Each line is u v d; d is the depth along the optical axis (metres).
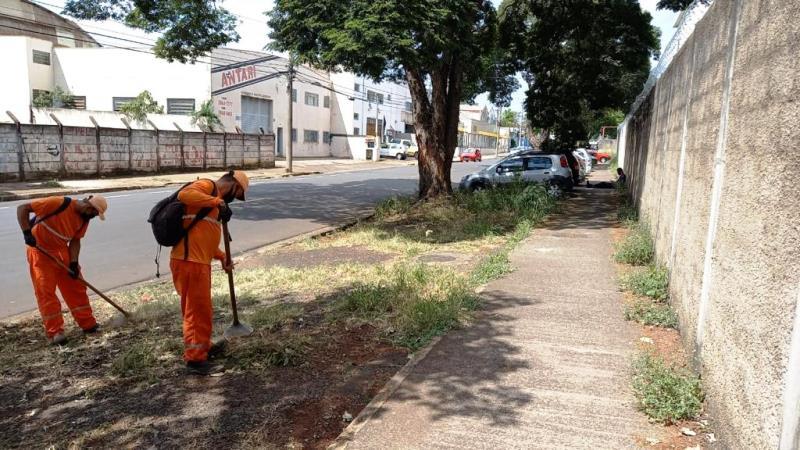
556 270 7.54
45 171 22.41
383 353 4.91
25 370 4.77
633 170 15.80
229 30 15.02
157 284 7.67
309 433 3.65
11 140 21.09
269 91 43.38
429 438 3.43
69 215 5.37
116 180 23.97
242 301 6.55
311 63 11.83
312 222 13.54
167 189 21.94
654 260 7.47
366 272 7.82
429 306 5.70
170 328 5.71
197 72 37.41
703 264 4.29
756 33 3.43
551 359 4.54
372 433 3.50
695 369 4.09
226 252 5.04
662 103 8.86
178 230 4.41
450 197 14.80
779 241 2.68
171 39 14.52
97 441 3.61
